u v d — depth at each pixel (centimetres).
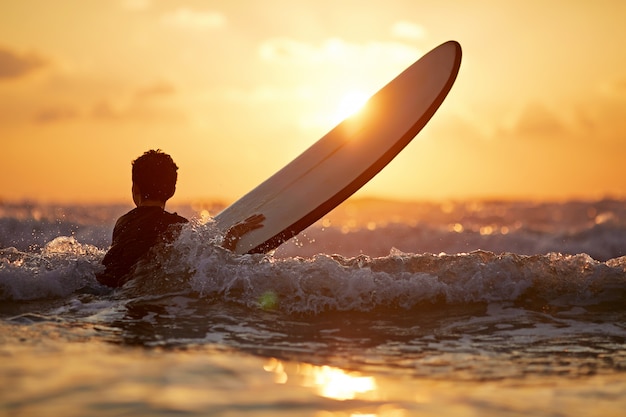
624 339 962
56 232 3894
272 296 1148
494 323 1054
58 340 869
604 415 620
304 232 4291
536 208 8075
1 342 848
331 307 1127
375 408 597
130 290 1203
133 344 857
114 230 1322
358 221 7006
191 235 1277
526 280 1212
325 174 1659
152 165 1330
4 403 574
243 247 1462
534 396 681
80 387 621
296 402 595
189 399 591
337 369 772
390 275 1208
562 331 1009
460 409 617
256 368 725
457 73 1781
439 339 962
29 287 1186
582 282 1226
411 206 9425
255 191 1659
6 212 6178
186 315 1061
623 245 4016
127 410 558
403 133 1709
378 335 978
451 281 1203
